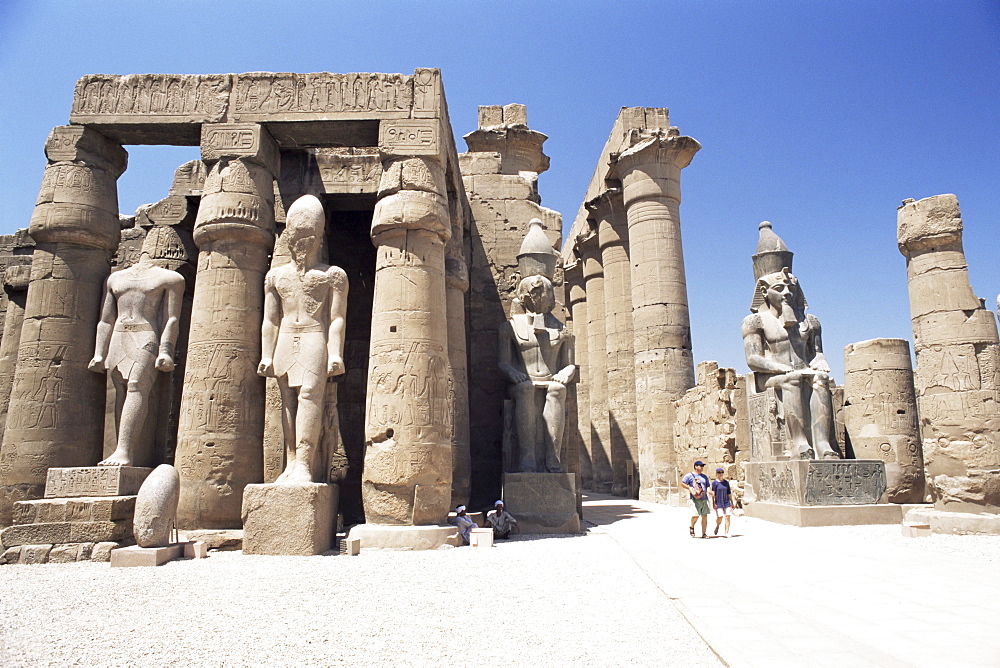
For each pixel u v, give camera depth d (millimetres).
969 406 11594
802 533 11297
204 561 8711
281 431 11930
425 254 10883
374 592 6586
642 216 21172
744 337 15188
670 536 11258
